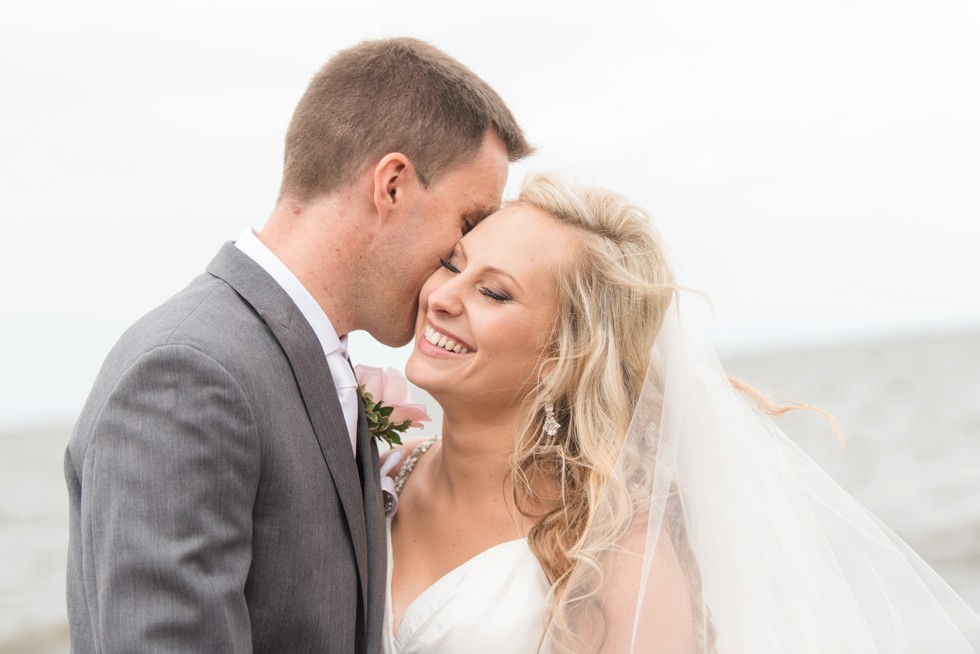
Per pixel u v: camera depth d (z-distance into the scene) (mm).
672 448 2547
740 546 2541
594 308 2635
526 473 2656
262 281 2307
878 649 2539
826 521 2758
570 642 2387
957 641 2533
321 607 2205
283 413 2166
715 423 2645
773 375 54375
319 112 2490
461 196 2584
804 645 2494
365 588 2338
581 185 2789
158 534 1927
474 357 2551
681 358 2664
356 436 2488
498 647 2432
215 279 2309
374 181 2443
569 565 2480
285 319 2264
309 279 2449
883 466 18344
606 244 2650
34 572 14602
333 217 2459
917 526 13062
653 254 2744
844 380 46531
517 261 2570
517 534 2615
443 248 2592
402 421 2799
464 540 2643
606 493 2508
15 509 22156
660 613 2406
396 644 2543
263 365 2156
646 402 2639
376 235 2482
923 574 2695
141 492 1947
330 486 2271
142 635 1872
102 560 1940
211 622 1921
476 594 2490
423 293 2613
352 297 2533
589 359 2613
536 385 2637
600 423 2605
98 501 1977
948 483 16031
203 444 1985
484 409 2623
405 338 2699
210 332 2115
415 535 2729
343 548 2291
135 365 2021
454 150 2537
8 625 11703
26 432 77125
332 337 2420
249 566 2070
